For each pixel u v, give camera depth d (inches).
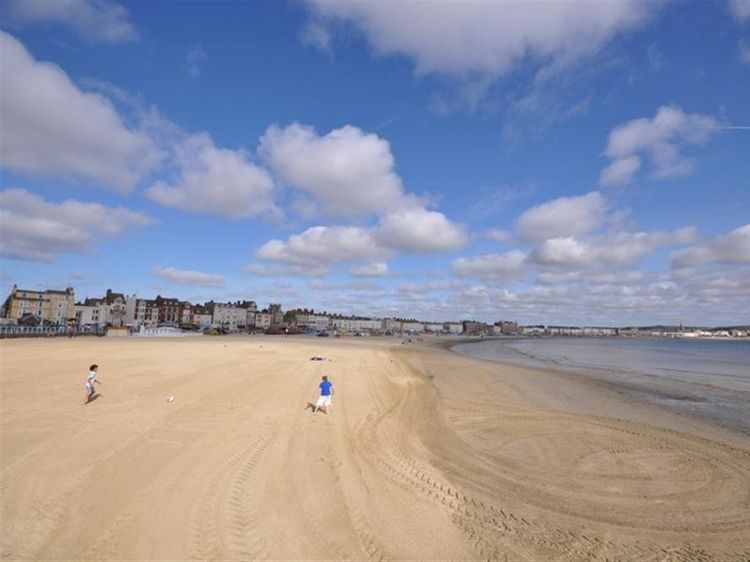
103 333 3289.9
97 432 433.1
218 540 248.2
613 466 434.0
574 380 1160.2
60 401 566.3
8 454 363.3
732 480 399.5
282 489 323.3
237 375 901.8
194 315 6264.8
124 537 245.8
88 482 314.3
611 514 321.4
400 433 518.3
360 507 304.2
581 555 262.1
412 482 359.6
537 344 4763.8
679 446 510.9
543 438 533.6
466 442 502.3
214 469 351.6
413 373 1177.4
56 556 225.9
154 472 338.0
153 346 1756.9
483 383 1029.8
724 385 1112.2
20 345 1638.8
